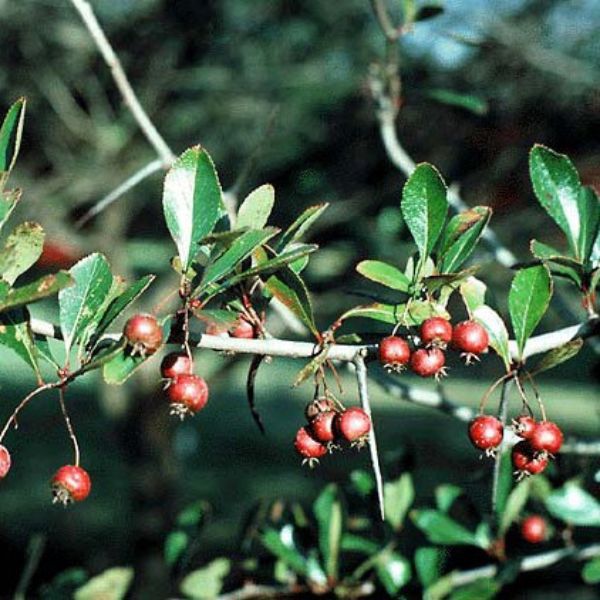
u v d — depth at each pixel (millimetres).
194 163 2143
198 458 16094
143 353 1880
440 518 3299
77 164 8188
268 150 7562
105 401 8562
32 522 12688
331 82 7699
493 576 3277
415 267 2238
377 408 19750
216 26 8062
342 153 6961
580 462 3480
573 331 2229
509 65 6594
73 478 2016
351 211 6320
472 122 6582
